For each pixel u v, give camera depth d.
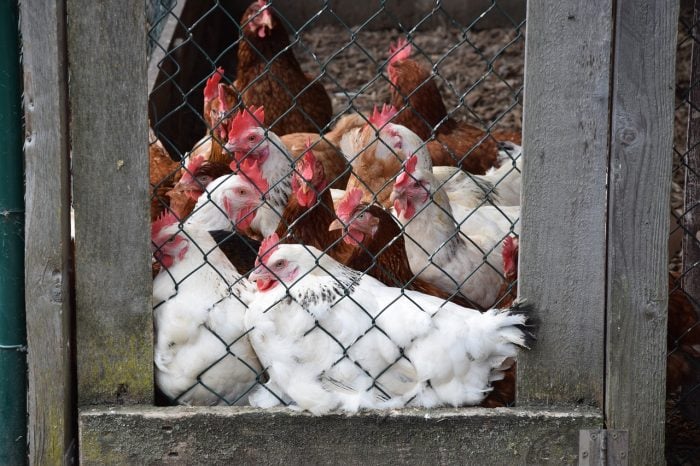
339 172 4.77
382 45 8.45
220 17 7.79
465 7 8.66
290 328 2.71
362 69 7.94
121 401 2.70
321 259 2.89
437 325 2.75
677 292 3.66
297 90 5.63
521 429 2.70
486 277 3.66
